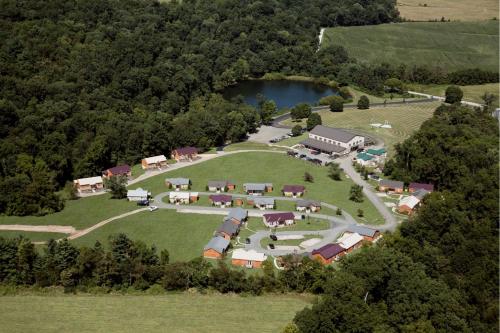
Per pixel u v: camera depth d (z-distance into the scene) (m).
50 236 198.00
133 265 164.50
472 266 159.38
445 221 180.50
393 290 149.62
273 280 161.75
